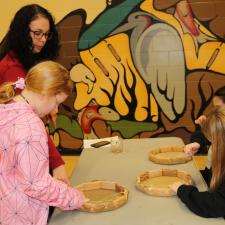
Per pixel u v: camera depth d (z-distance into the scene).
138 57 3.89
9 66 1.81
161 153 2.05
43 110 1.35
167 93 3.92
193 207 1.31
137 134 4.02
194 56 3.83
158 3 3.78
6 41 1.86
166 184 1.58
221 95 2.12
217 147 1.35
